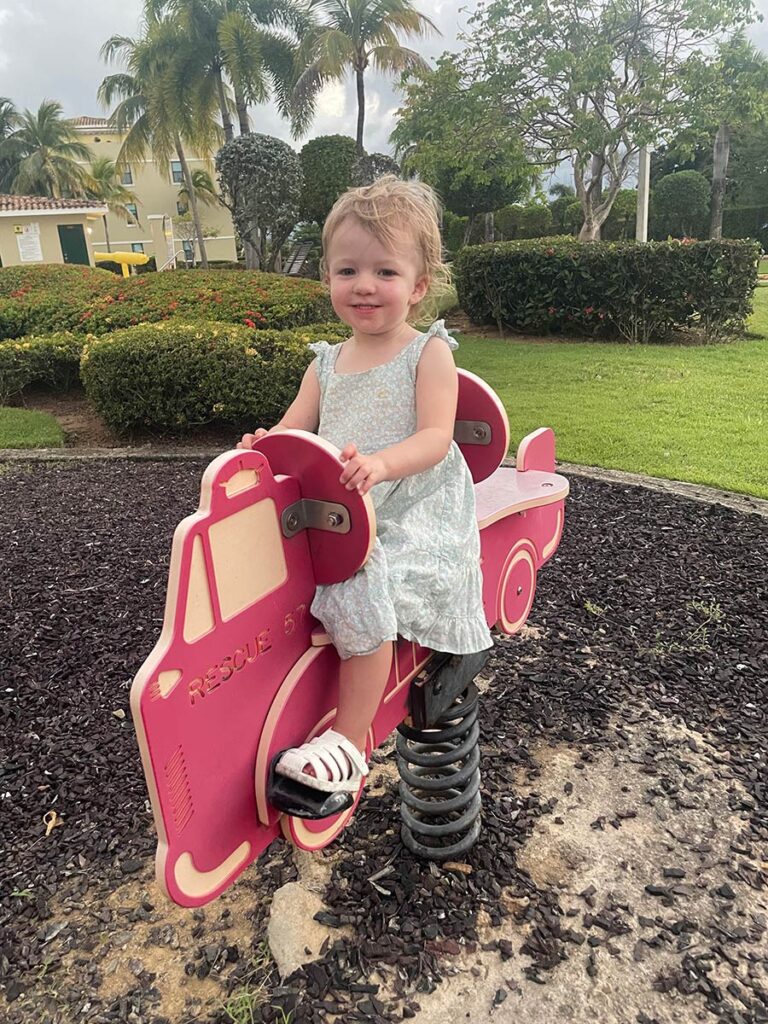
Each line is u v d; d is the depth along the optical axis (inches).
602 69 475.8
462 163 560.1
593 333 420.8
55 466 244.2
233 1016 62.4
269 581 52.8
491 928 70.7
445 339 64.7
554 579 144.7
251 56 860.0
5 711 108.4
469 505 67.8
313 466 53.5
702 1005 63.4
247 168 676.1
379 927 70.6
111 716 107.1
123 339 265.1
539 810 85.7
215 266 1175.0
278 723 53.9
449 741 77.5
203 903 50.0
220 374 255.4
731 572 144.9
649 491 191.9
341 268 61.9
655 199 1154.0
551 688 109.1
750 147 1283.2
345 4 836.6
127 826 86.4
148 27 915.4
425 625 62.5
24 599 143.2
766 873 76.8
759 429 241.1
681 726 100.3
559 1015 62.7
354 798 57.2
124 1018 63.9
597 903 73.5
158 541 171.5
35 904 76.1
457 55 527.5
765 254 1174.3
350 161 810.2
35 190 1588.3
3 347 326.6
